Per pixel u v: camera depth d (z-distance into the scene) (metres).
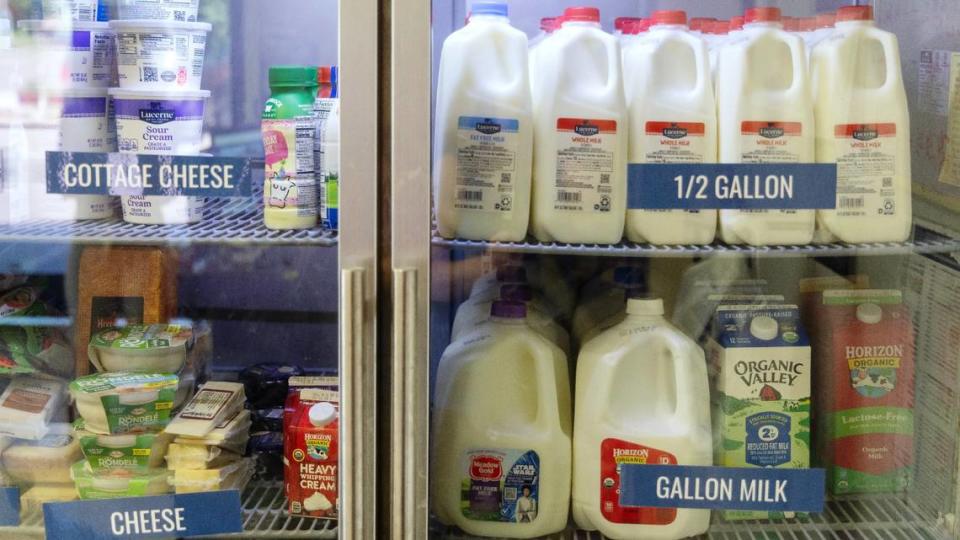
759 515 1.45
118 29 1.37
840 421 1.48
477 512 1.43
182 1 1.39
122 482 1.40
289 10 1.63
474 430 1.43
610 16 1.60
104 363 1.48
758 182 1.35
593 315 1.52
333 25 1.63
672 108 1.37
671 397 1.44
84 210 1.41
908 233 1.38
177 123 1.38
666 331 1.43
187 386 1.52
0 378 1.50
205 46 1.54
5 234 1.34
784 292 1.53
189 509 1.38
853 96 1.37
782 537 1.42
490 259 1.47
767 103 1.36
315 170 1.43
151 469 1.42
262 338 1.67
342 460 1.26
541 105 1.37
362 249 1.24
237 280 1.64
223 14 1.62
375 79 1.21
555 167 1.37
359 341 1.24
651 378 1.44
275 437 1.55
